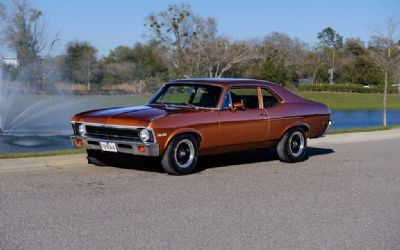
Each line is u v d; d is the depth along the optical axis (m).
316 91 65.25
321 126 11.46
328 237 5.93
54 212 6.58
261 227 6.23
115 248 5.34
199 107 9.64
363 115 36.66
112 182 8.45
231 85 9.91
